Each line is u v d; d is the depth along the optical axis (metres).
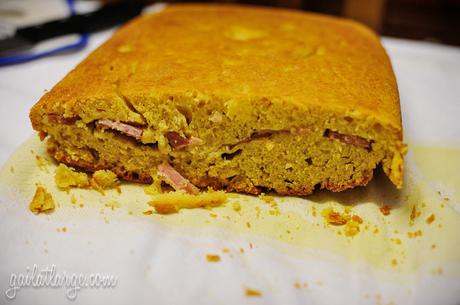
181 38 0.31
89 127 0.26
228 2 0.50
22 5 0.46
